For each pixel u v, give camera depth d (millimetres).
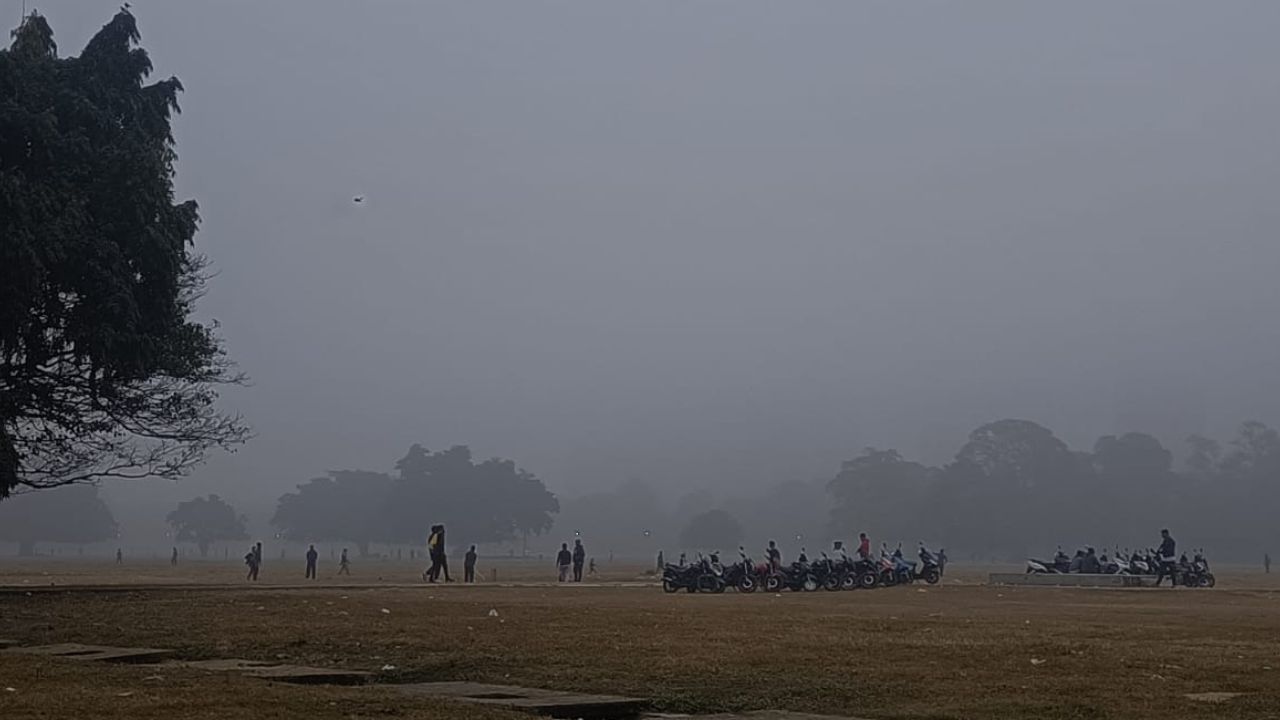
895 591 47156
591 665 16578
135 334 34750
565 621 24016
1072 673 15625
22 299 32688
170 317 36750
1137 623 25016
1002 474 159125
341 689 14141
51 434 38812
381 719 11445
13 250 31531
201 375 41094
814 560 53469
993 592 45781
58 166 34812
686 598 37250
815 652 18156
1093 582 53781
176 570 94938
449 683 15328
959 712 12617
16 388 36406
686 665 16547
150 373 37344
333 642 19562
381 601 31375
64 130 35969
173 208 37156
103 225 34969
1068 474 158750
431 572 55531
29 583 53500
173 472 42781
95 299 34094
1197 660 17094
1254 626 24109
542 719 11836
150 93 39031
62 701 12281
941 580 66750
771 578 49250
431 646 18844
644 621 24219
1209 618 27203
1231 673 15508
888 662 16875
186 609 27828
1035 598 39875
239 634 21141
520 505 189750
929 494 156875
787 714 12930
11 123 33688
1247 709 12586
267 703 12344
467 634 20812
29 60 36469
